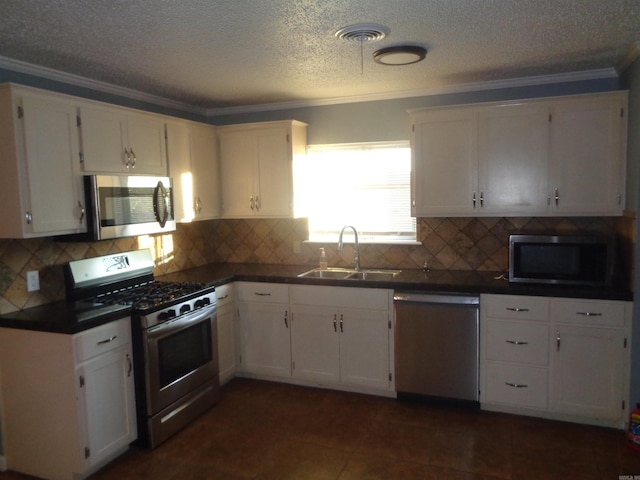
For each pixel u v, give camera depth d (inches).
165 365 118.8
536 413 127.2
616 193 125.0
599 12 90.9
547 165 130.8
